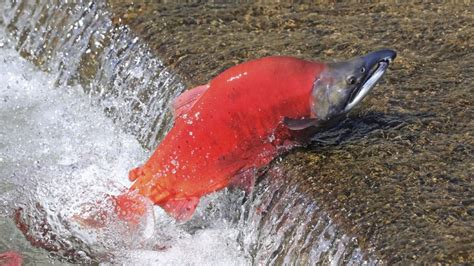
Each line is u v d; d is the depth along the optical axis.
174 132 6.98
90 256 7.76
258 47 9.05
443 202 6.66
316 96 6.86
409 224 6.44
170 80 8.72
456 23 9.45
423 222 6.45
